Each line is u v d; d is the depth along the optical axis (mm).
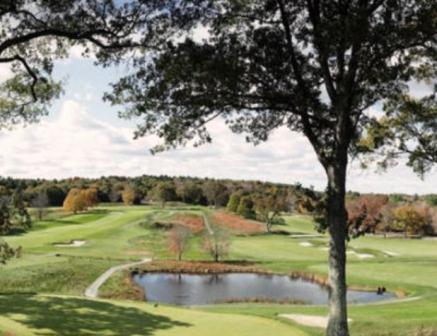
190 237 76750
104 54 15281
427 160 26281
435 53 14961
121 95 15570
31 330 19484
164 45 14930
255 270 61375
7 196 17719
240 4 15180
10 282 41625
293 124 17203
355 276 51844
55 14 14836
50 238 78875
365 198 107000
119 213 121750
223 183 168750
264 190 139625
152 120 16078
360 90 14281
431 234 114312
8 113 22297
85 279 48000
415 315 27234
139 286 48594
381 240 102562
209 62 14594
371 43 13180
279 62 15344
